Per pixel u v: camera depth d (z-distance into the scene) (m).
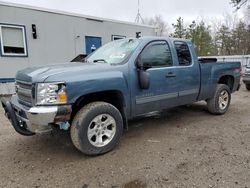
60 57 10.45
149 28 13.88
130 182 2.82
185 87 4.66
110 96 3.82
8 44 9.02
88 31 11.24
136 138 4.20
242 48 39.72
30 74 3.24
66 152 3.68
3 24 8.77
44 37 9.88
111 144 3.61
